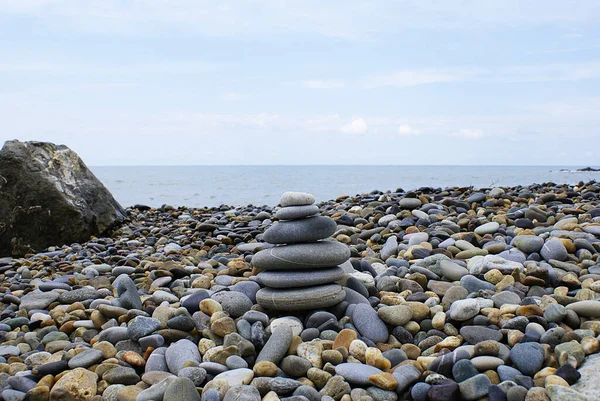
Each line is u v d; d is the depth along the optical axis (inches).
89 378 47.1
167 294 60.4
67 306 60.9
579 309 50.6
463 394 43.8
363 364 47.2
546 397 42.1
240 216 116.1
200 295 56.9
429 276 61.1
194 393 44.1
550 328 49.3
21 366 50.4
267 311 55.1
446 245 69.0
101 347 50.9
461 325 51.9
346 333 49.9
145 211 139.1
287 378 46.3
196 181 452.8
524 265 61.3
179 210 140.3
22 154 97.3
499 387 43.4
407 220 80.5
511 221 77.6
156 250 87.9
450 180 475.5
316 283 54.1
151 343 51.3
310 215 56.5
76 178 102.7
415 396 44.4
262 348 50.0
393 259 65.8
